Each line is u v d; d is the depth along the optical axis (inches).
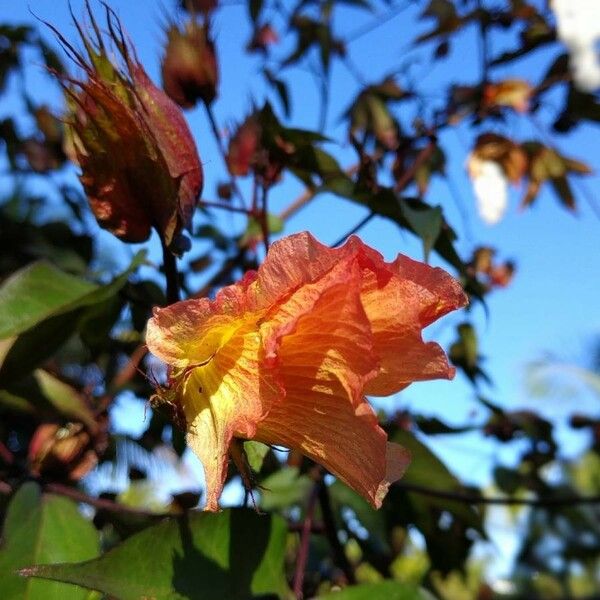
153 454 12.8
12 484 10.1
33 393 10.3
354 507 12.9
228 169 10.7
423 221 9.7
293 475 12.6
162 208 7.8
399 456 7.0
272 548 8.1
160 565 7.2
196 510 7.6
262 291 5.9
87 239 16.0
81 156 7.8
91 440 10.7
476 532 13.2
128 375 12.3
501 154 14.8
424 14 16.6
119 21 7.6
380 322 6.1
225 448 5.9
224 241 16.1
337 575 13.4
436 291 6.1
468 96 15.5
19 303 9.3
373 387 6.2
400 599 8.5
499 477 18.8
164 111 7.9
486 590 20.9
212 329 6.2
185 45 9.8
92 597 7.7
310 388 6.0
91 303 9.1
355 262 5.8
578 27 14.6
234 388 6.2
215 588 7.4
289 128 10.5
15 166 17.1
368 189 10.1
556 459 18.4
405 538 15.5
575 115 15.2
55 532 8.5
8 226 15.7
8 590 7.7
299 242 5.9
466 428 13.7
